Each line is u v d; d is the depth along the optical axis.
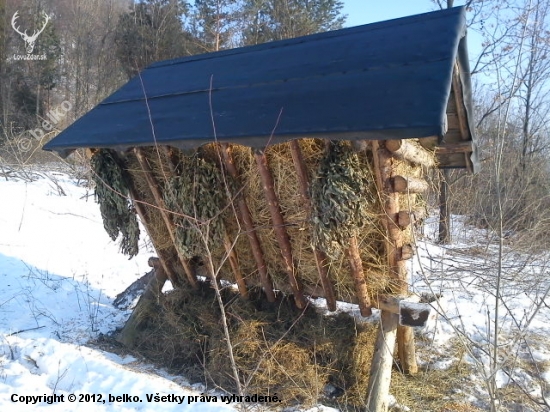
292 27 19.11
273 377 3.99
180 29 22.91
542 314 6.12
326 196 3.36
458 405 3.97
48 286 6.55
